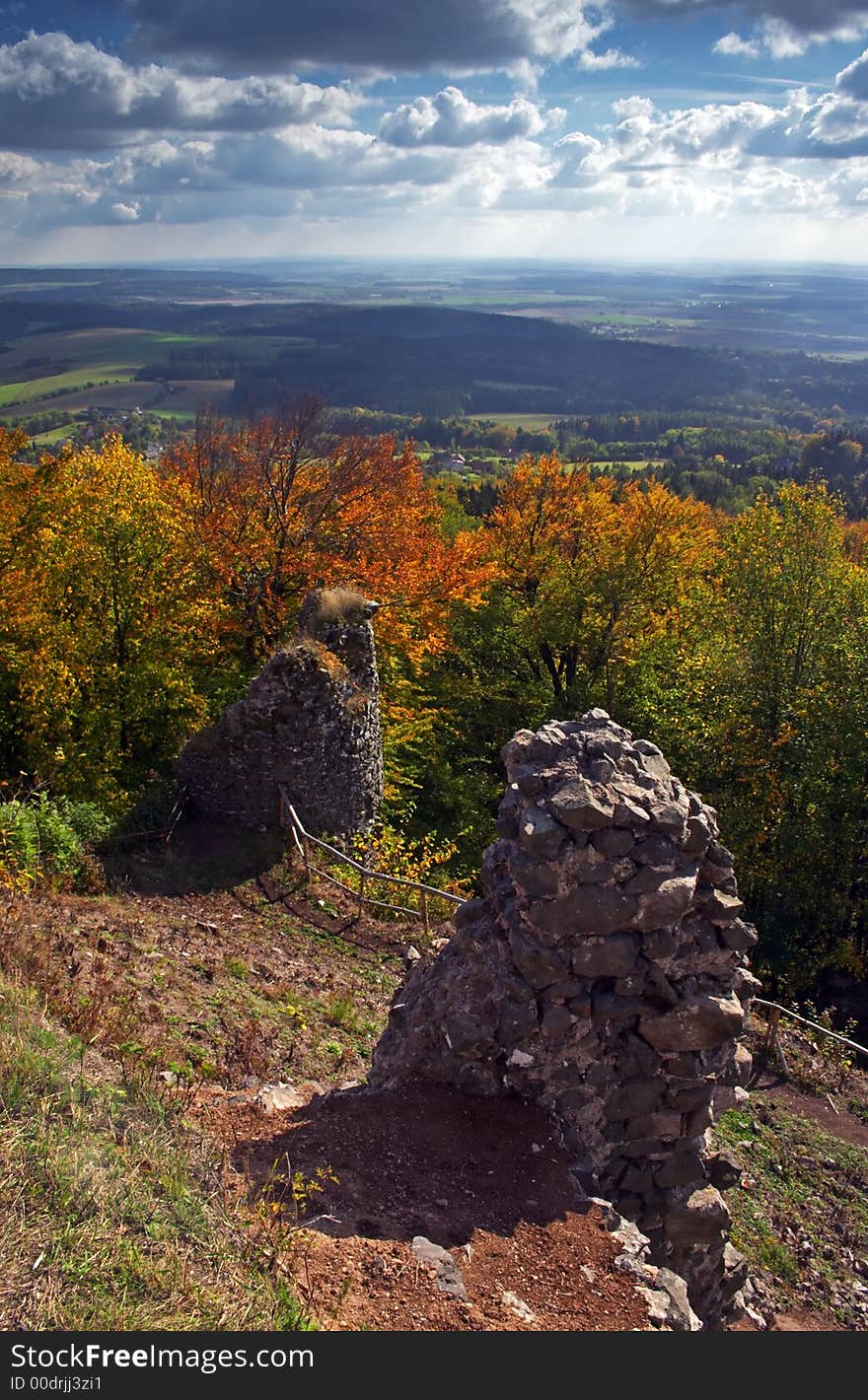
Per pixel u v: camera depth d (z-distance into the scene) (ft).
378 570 77.00
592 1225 18.45
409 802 78.33
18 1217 14.37
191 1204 16.30
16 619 59.72
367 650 53.52
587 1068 20.71
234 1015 28.32
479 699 104.47
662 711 90.27
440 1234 17.51
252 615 71.61
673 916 20.11
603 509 101.55
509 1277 16.80
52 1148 15.83
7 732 61.57
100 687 59.82
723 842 77.00
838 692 79.15
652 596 96.73
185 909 38.73
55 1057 18.98
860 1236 29.78
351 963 37.47
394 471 88.74
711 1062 21.03
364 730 52.34
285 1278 15.25
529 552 102.99
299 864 45.80
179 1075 22.62
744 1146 33.40
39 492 66.49
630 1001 20.43
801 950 72.74
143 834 44.62
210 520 75.10
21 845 36.52
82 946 29.17
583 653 106.63
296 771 48.24
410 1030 22.67
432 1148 19.83
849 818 76.13
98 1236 14.53
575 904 19.89
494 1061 21.08
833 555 83.71
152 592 61.93
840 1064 42.11
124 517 60.23
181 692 61.00
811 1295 26.43
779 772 79.00
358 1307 15.19
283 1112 21.38
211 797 48.44
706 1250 21.88
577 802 19.77
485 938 22.06
